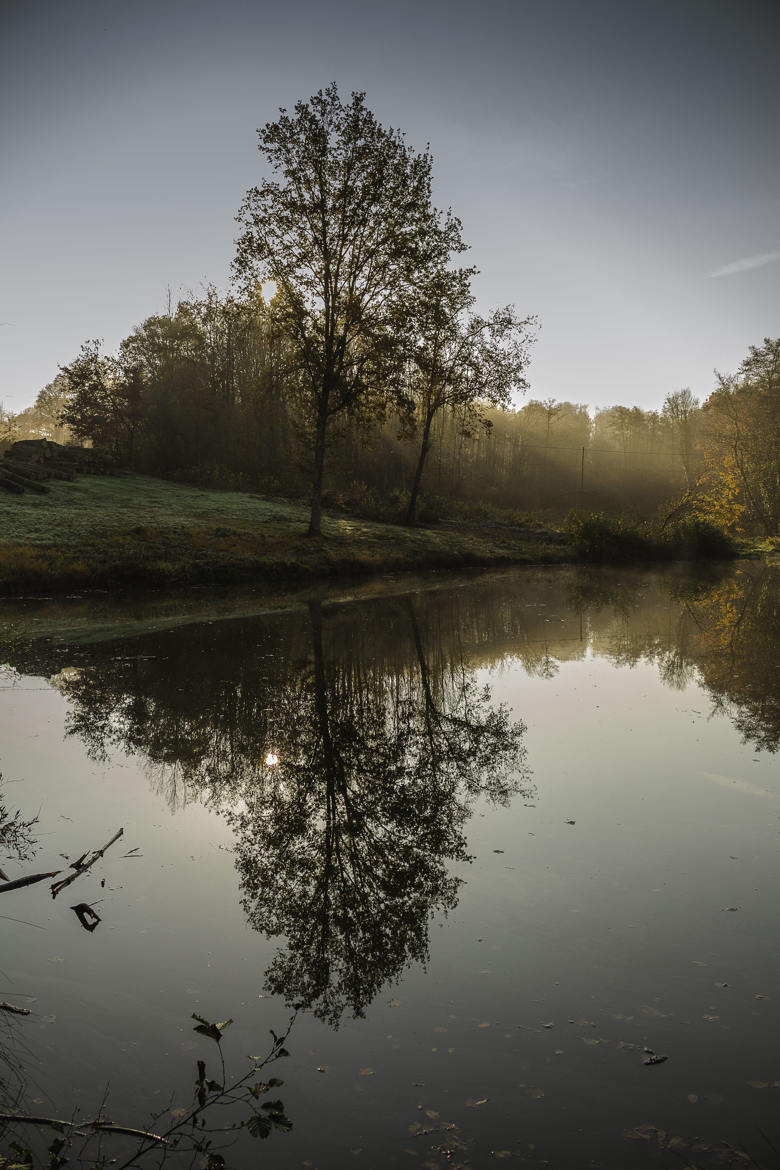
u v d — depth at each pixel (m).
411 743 7.67
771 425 53.31
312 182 28.34
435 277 31.62
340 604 18.83
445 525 42.31
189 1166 2.50
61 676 10.50
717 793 6.24
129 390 46.81
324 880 4.75
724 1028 3.29
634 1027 3.30
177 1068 3.04
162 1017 3.37
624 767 6.92
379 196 28.33
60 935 4.06
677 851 5.14
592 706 9.18
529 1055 3.13
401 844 5.30
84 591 19.97
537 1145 2.63
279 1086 2.93
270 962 3.85
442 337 36.66
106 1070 3.01
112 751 7.30
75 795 6.16
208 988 3.61
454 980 3.68
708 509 45.50
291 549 27.53
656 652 12.86
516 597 20.95
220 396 50.88
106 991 3.56
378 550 30.16
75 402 48.41
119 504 33.25
